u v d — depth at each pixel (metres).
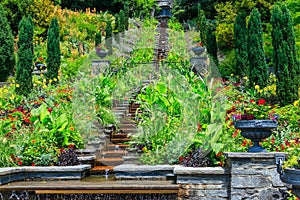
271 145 5.28
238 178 4.45
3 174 4.78
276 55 8.16
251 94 8.26
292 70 7.97
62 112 6.57
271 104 8.09
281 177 3.72
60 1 21.14
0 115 7.27
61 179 5.32
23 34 9.84
